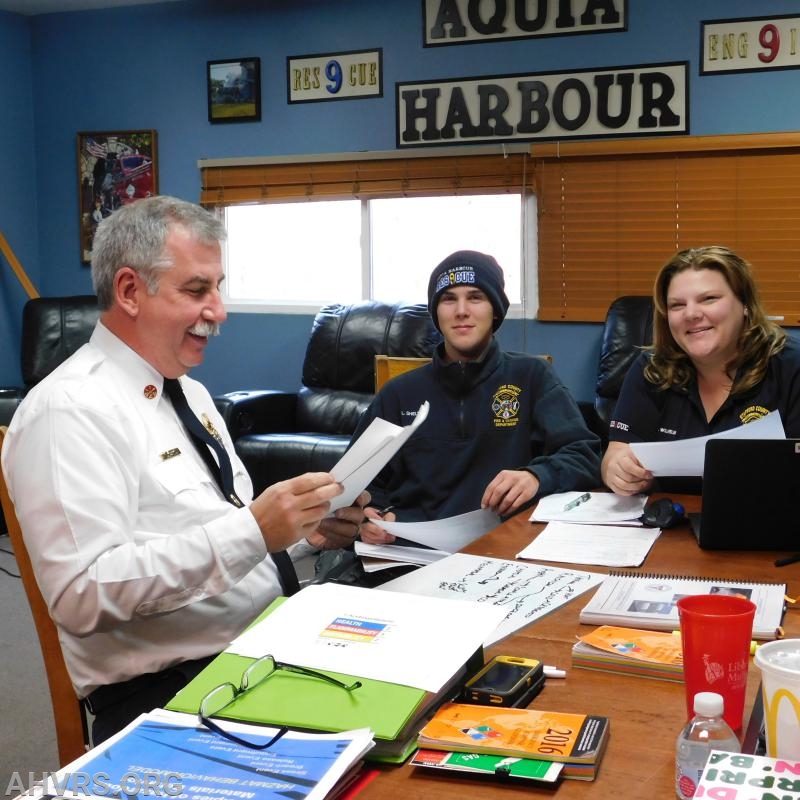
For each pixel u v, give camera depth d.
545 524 1.83
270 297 5.45
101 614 1.31
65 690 1.51
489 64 4.77
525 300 4.86
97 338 1.55
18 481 1.38
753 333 2.04
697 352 2.02
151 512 1.48
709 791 0.71
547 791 0.84
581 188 4.67
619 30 4.54
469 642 1.07
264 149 5.23
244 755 0.87
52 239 5.69
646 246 4.60
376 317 4.59
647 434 2.15
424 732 0.92
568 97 4.65
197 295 1.52
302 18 5.08
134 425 1.48
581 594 1.38
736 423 2.05
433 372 2.28
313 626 1.14
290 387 5.33
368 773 0.88
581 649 1.12
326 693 0.98
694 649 0.91
